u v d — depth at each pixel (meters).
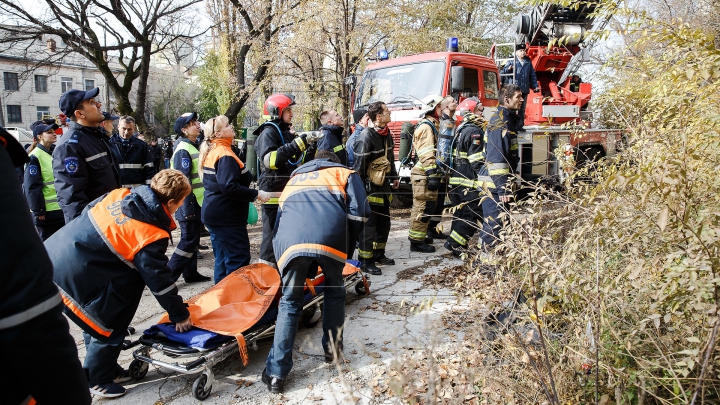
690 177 2.03
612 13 2.75
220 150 4.28
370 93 8.83
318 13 9.74
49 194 5.40
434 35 13.52
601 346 2.16
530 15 9.30
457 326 3.68
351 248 3.38
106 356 3.01
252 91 13.49
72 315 2.86
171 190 2.98
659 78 3.00
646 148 2.85
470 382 2.31
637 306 2.29
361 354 3.52
